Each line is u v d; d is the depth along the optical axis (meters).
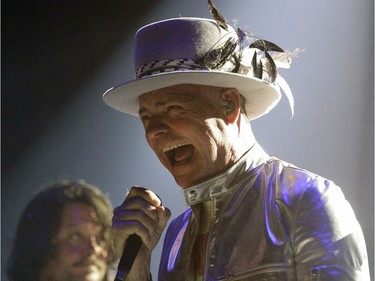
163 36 4.79
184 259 4.95
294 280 4.31
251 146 4.86
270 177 4.65
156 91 4.77
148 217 4.83
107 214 6.69
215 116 4.71
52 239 6.54
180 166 4.75
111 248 6.59
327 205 4.35
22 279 6.53
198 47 4.73
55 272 6.55
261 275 4.35
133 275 4.89
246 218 4.56
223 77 4.69
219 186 4.72
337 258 4.21
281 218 4.43
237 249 4.49
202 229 4.82
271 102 5.05
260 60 4.84
